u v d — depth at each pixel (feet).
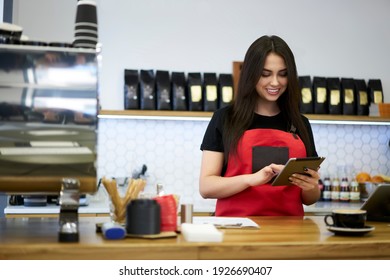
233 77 13.93
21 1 13.25
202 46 14.01
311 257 5.21
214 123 7.97
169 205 5.65
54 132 5.32
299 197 7.97
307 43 14.47
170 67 13.87
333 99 13.84
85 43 5.77
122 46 13.70
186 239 5.16
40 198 11.66
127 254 4.88
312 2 14.52
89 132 5.37
